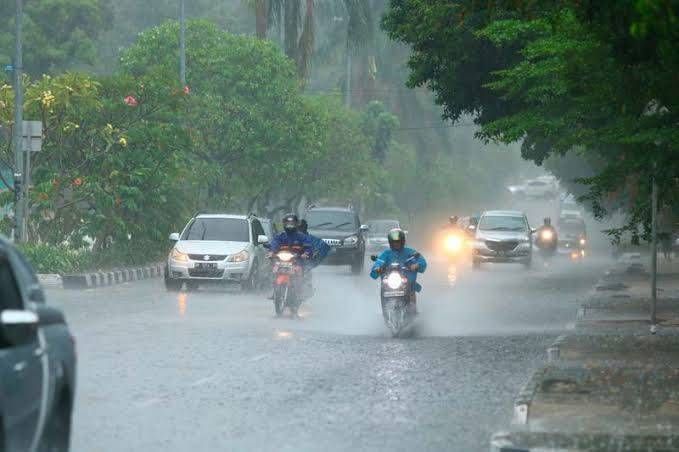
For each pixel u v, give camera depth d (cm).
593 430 1627
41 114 5484
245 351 2625
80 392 1991
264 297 4375
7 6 10006
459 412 1838
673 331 3031
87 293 4500
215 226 4769
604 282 5134
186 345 2733
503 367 2405
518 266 7338
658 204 3569
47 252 5056
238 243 4647
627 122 2584
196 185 7075
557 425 1662
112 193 5556
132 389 2033
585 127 3372
